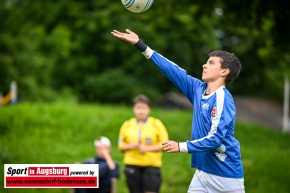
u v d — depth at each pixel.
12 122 42.28
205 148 14.16
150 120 24.61
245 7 40.44
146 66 102.25
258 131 48.69
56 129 42.03
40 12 96.56
